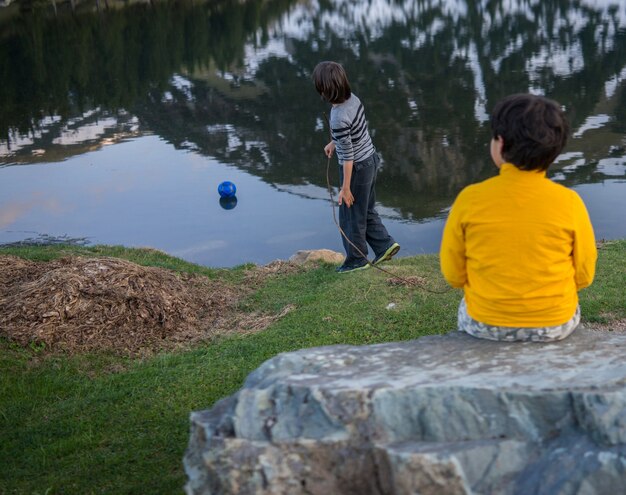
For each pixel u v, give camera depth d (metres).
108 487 4.13
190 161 19.30
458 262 3.14
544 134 2.81
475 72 31.94
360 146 7.34
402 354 3.11
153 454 4.48
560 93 26.86
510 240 2.93
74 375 5.93
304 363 3.10
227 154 20.11
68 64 37.19
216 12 60.03
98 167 18.84
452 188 16.30
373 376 2.87
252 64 36.53
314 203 15.12
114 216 14.65
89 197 16.11
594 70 30.67
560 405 2.58
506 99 2.92
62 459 4.56
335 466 2.58
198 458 2.72
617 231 12.25
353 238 7.71
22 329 6.40
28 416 5.27
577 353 2.91
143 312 6.82
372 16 56.72
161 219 14.37
